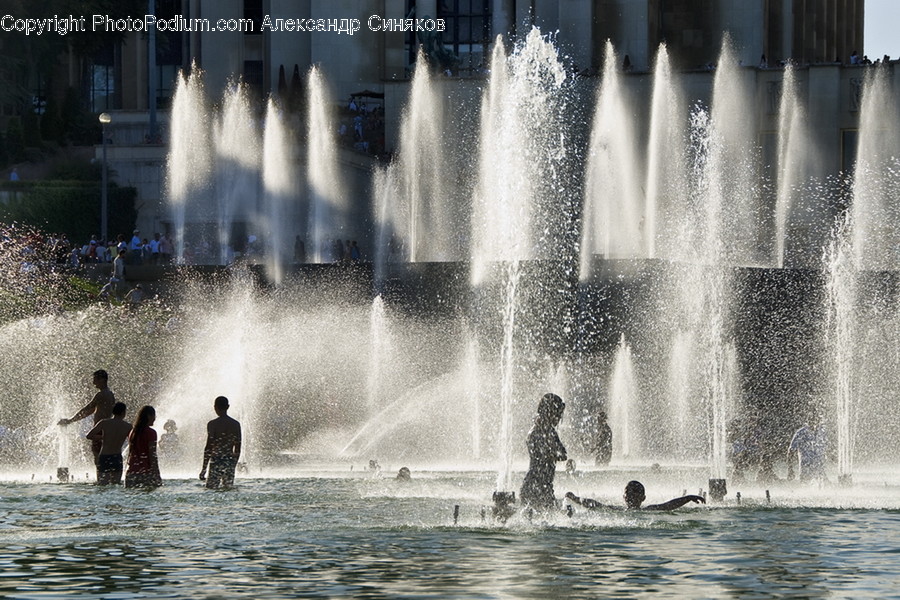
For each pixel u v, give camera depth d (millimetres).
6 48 124125
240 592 20359
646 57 114188
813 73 99438
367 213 100938
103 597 19938
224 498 34625
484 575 21953
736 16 117312
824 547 25344
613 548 25172
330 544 25672
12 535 26938
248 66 129500
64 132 114375
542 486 29750
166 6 133375
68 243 93562
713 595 20078
